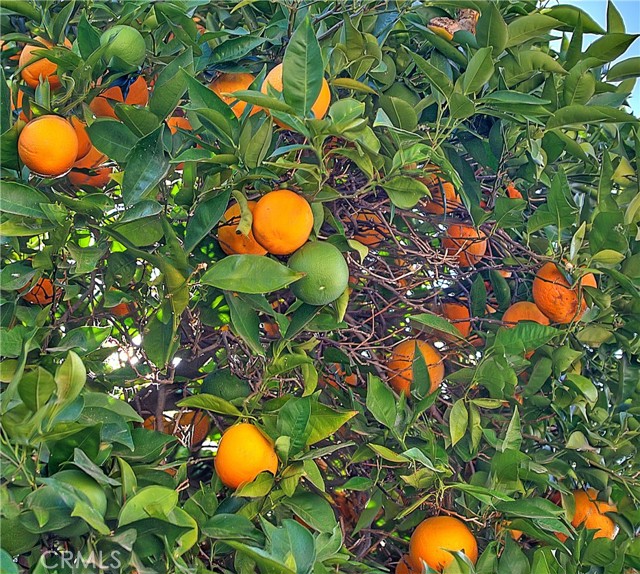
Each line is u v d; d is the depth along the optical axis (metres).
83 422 1.73
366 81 2.29
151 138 1.89
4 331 1.81
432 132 2.40
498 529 2.17
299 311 2.05
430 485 2.10
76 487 1.55
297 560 1.67
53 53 2.00
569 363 2.31
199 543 1.87
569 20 2.38
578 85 2.36
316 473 1.93
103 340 1.96
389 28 2.29
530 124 2.44
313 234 2.04
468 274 2.51
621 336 2.44
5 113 1.96
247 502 1.97
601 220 2.23
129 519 1.57
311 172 1.94
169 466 1.92
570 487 2.47
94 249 1.96
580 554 2.18
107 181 2.40
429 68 2.06
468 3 2.28
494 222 2.50
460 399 2.20
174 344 2.06
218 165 1.94
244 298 2.01
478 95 2.39
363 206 2.33
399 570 2.32
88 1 2.24
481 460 2.38
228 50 2.19
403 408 2.22
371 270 2.44
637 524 2.38
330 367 2.47
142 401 2.46
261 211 1.89
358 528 2.20
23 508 1.53
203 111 1.84
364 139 1.99
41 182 2.04
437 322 2.20
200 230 1.87
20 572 1.74
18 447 1.56
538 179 2.50
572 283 2.32
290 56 1.81
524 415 2.48
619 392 2.48
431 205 2.64
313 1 2.19
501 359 2.17
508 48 2.34
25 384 1.54
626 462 2.42
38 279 1.98
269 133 1.89
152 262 1.91
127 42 2.02
